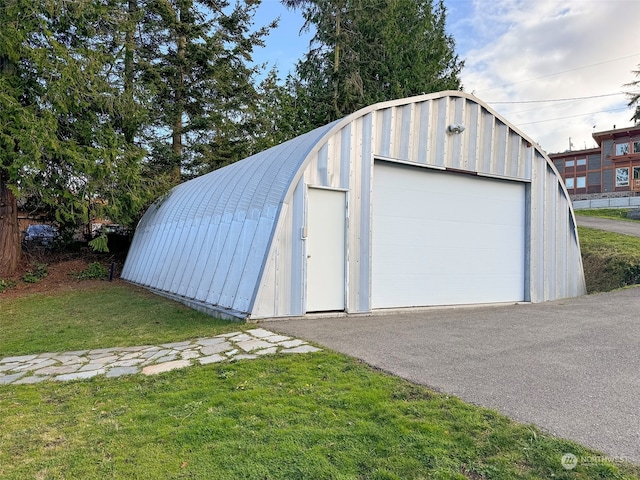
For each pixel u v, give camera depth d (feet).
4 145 33.35
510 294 31.96
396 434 8.80
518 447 8.17
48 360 16.48
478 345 15.98
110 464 8.09
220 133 62.39
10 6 33.37
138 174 43.09
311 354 14.87
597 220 65.87
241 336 18.19
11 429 9.84
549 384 11.60
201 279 27.58
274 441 8.70
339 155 24.00
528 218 32.89
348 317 23.26
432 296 27.96
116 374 13.96
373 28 63.05
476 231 30.32
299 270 22.39
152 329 21.63
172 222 37.68
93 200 40.16
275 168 25.41
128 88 44.60
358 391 11.19
